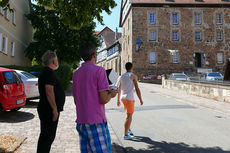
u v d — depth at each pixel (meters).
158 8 34.88
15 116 7.57
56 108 3.28
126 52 38.69
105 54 55.03
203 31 35.34
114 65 46.81
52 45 23.50
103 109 2.62
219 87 12.35
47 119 3.29
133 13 34.59
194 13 35.31
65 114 8.11
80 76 2.63
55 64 3.43
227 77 13.10
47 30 24.11
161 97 14.73
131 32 34.72
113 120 7.46
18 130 5.70
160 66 34.38
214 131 6.07
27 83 9.98
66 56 24.73
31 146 4.43
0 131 5.57
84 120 2.53
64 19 5.14
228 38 35.47
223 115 8.52
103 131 2.54
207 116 8.27
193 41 35.06
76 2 5.02
